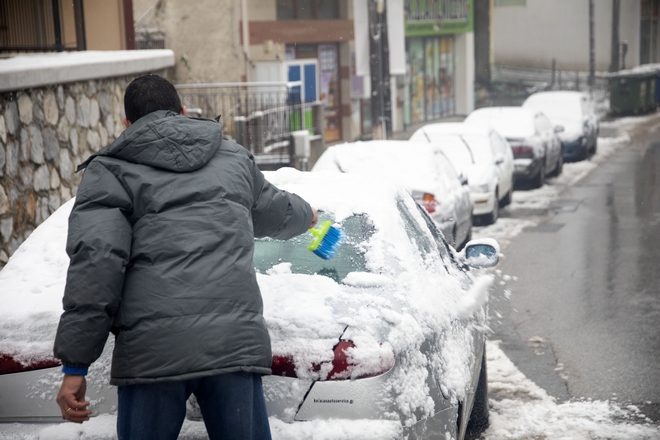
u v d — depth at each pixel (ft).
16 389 9.53
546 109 72.38
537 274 29.99
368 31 51.85
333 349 9.16
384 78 52.65
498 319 23.97
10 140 21.94
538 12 157.89
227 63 62.90
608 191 53.11
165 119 8.97
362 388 9.11
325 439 8.95
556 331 22.57
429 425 9.83
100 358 9.46
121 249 8.21
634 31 160.35
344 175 13.24
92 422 9.38
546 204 48.67
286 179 12.98
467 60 110.93
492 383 18.35
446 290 12.03
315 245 10.24
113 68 29.63
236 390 8.54
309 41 72.18
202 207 8.71
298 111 61.77
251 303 8.56
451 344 11.12
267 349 8.59
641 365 19.49
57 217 12.74
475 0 121.39
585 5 156.04
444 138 45.01
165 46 62.95
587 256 33.24
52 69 24.20
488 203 41.50
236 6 62.39
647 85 119.96
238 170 9.21
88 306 8.00
